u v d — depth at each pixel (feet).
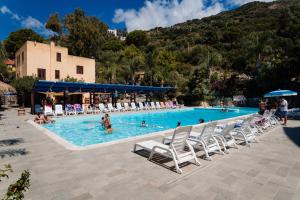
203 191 12.58
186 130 16.93
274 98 92.68
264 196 12.04
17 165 16.76
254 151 21.16
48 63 93.04
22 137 27.73
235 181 14.01
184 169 16.12
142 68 152.05
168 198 11.71
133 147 22.12
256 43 133.80
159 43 261.03
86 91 78.95
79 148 21.74
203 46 212.43
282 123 40.98
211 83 113.50
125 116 66.33
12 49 172.96
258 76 110.11
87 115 60.29
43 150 21.09
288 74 100.32
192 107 90.38
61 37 182.50
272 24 225.97
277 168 16.40
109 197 11.78
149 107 80.84
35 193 12.14
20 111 62.80
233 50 188.03
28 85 80.84
